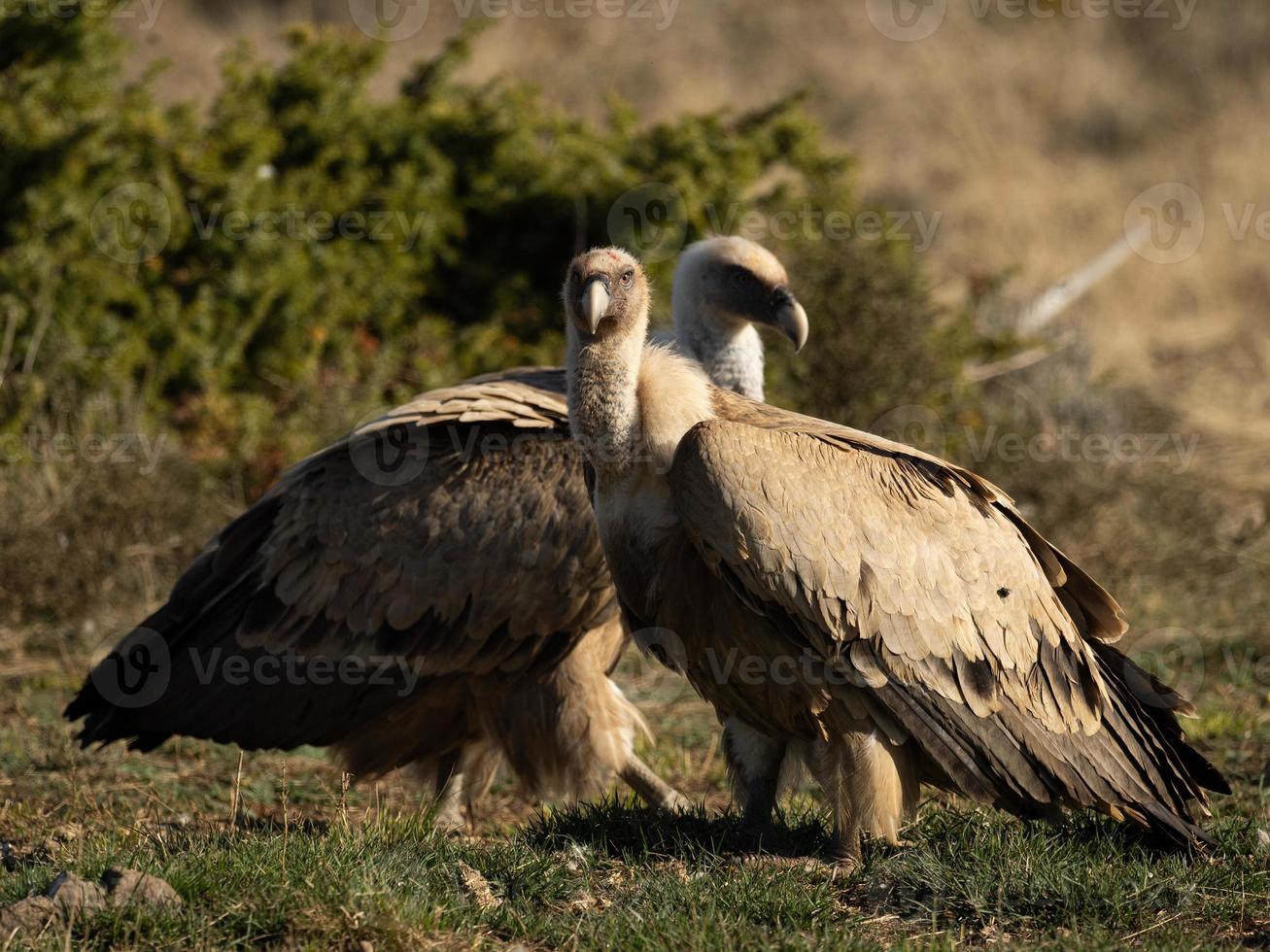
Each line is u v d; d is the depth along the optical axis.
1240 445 18.39
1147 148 29.33
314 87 15.78
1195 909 6.93
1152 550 14.24
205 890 6.62
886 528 7.45
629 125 17.25
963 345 16.69
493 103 16.91
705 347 10.50
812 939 6.38
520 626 8.85
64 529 12.85
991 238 24.67
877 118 29.25
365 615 8.98
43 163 14.26
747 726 7.94
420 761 9.26
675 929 6.43
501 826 9.34
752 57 31.33
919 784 7.87
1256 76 31.70
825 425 7.94
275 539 9.18
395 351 15.10
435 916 6.50
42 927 6.19
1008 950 6.34
